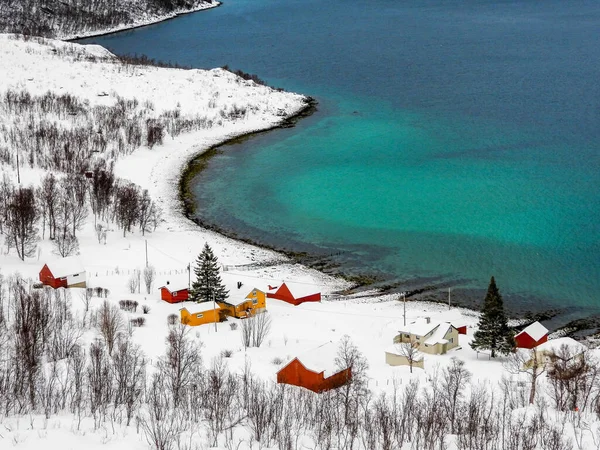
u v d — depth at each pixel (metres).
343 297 145.88
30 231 164.25
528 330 122.25
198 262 140.25
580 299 143.50
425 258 163.75
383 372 108.38
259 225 186.00
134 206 178.88
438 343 119.44
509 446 75.06
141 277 152.88
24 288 130.88
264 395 88.06
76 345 103.31
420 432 80.06
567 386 92.19
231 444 73.25
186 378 92.75
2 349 98.50
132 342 111.94
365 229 181.25
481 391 94.06
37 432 70.62
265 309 138.62
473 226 180.00
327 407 85.00
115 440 70.25
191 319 127.44
